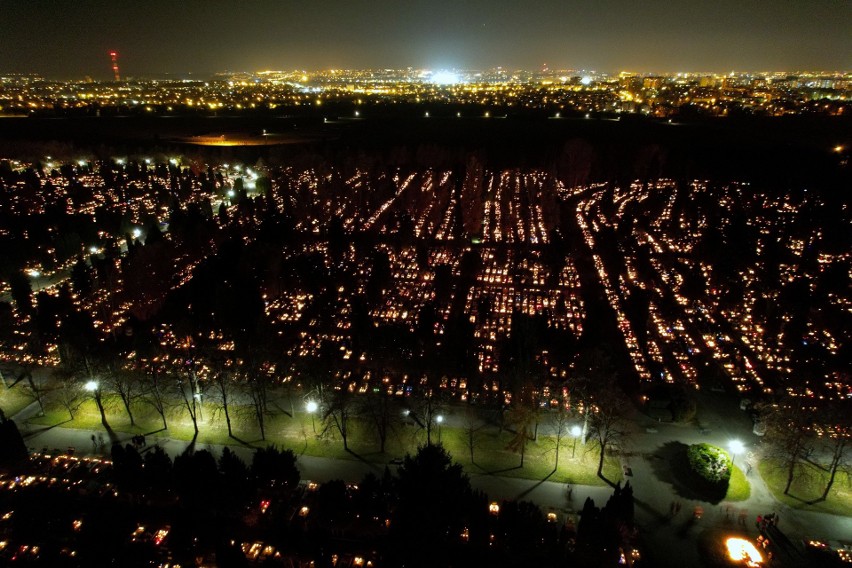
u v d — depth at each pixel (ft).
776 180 554.87
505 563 164.14
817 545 166.91
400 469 173.58
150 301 326.44
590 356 245.45
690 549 167.73
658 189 565.94
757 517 178.81
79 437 218.18
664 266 375.66
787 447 185.16
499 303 324.60
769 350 276.62
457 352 261.85
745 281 336.49
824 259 361.51
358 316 285.64
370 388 244.01
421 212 504.02
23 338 277.64
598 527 158.61
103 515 177.78
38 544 169.17
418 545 160.25
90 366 227.61
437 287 336.08
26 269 364.99
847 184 524.11
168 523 177.88
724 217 455.22
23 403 238.68
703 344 286.25
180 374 247.91
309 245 416.87
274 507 182.60
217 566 155.63
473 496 167.73
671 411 227.81
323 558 161.38
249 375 223.30
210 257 371.56
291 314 313.53
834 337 278.26
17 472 197.16
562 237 409.28
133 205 500.74
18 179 545.03
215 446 213.46
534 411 207.92
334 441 215.92
